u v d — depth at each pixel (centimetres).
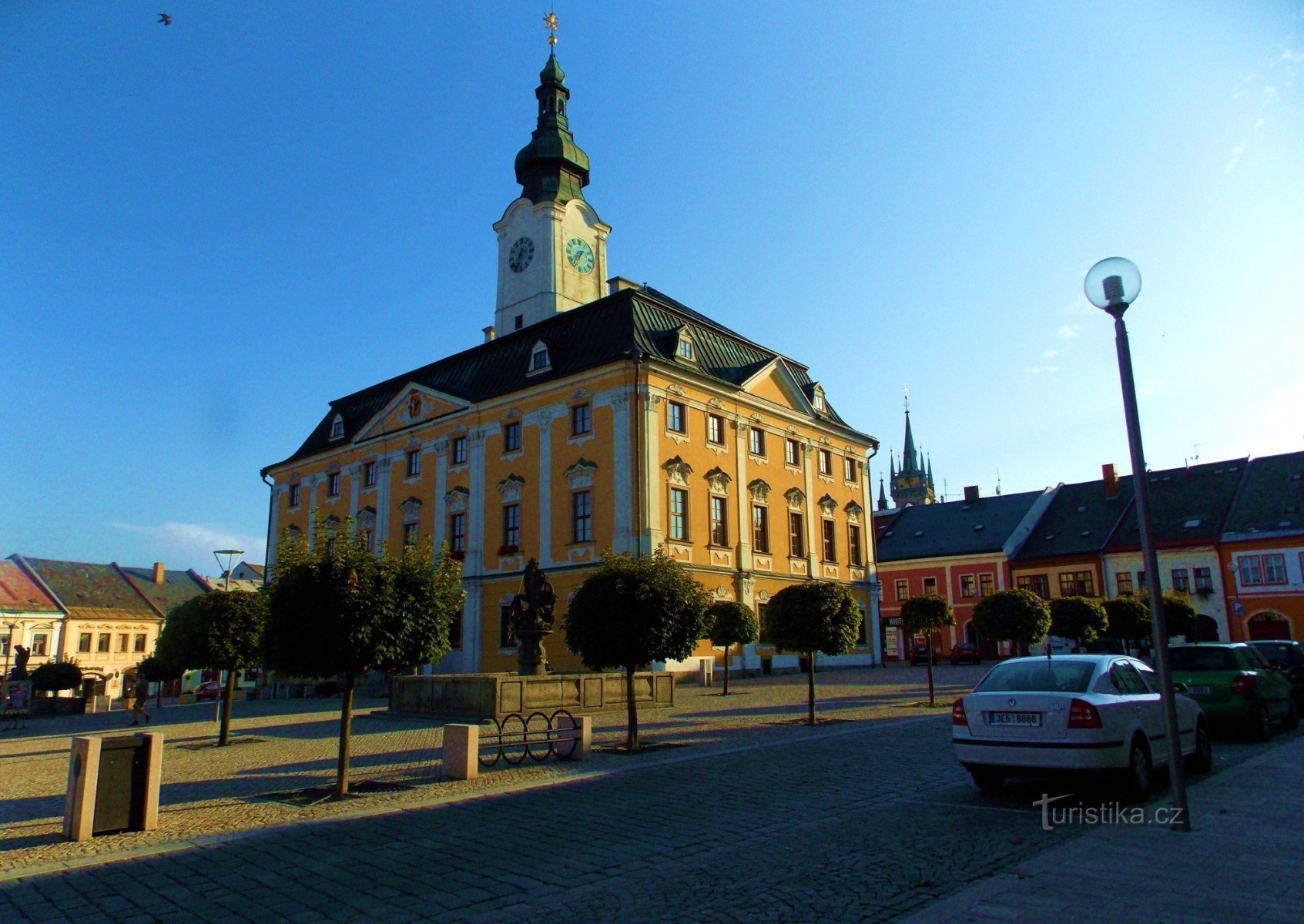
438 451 4422
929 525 6819
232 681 1905
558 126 5247
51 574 6825
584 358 3844
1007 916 594
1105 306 962
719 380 3962
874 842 838
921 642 5491
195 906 686
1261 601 5075
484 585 4006
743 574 3919
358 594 1185
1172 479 5953
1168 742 857
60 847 888
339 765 1173
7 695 3512
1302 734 1619
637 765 1360
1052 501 6475
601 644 1566
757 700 2631
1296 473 5397
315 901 695
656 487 3566
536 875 755
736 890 696
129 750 973
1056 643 3747
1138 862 721
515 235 5216
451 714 2220
